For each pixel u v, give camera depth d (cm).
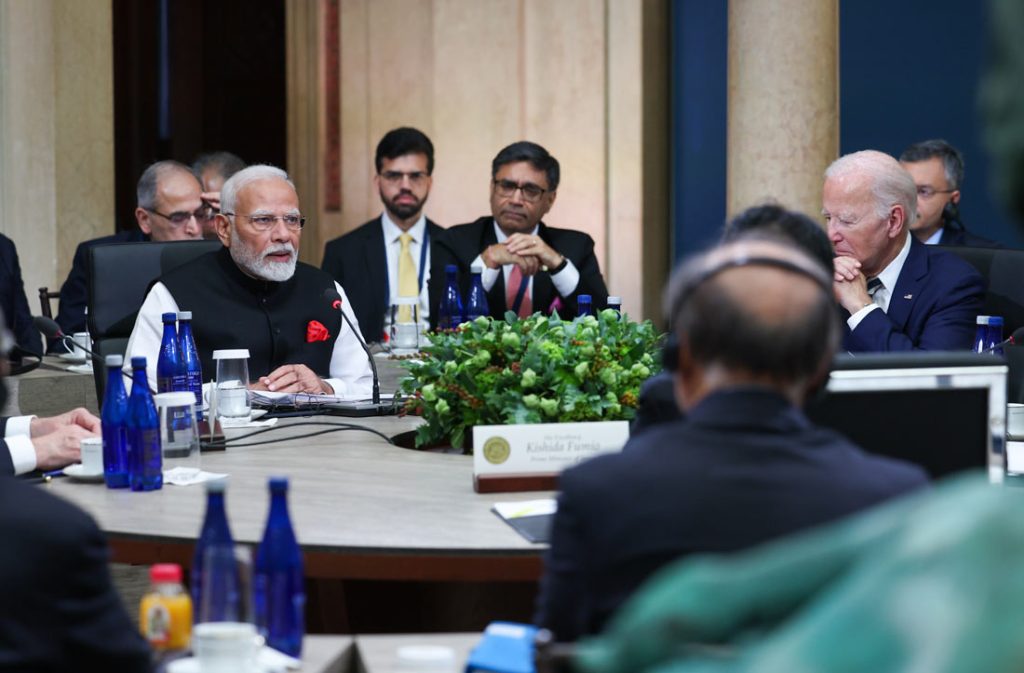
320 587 542
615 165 1538
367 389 896
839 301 804
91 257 927
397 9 1616
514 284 1135
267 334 916
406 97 1619
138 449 555
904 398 411
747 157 1373
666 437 295
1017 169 112
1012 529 106
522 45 1567
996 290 897
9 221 1439
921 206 1146
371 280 1243
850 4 1534
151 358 888
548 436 549
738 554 276
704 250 310
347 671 385
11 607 288
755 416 288
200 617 363
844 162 845
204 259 927
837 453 292
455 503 527
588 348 588
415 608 558
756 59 1360
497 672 352
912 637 104
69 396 975
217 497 380
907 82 1529
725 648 127
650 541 282
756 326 286
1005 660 100
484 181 1593
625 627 132
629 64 1529
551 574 303
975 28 1511
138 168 2191
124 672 304
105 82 1505
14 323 1199
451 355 627
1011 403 760
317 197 1666
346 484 565
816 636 109
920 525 111
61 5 1464
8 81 1429
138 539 483
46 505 298
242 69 2212
